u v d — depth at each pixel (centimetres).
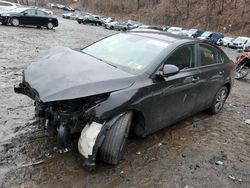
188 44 523
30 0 8175
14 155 404
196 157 471
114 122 380
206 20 6488
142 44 502
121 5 8662
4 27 2239
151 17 7594
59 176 375
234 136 582
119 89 391
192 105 550
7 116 514
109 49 511
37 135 459
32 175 371
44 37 1894
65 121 375
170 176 410
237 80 1267
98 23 5188
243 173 448
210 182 411
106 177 386
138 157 443
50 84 378
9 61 979
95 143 366
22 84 438
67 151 426
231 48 4025
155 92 436
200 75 541
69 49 507
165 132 543
